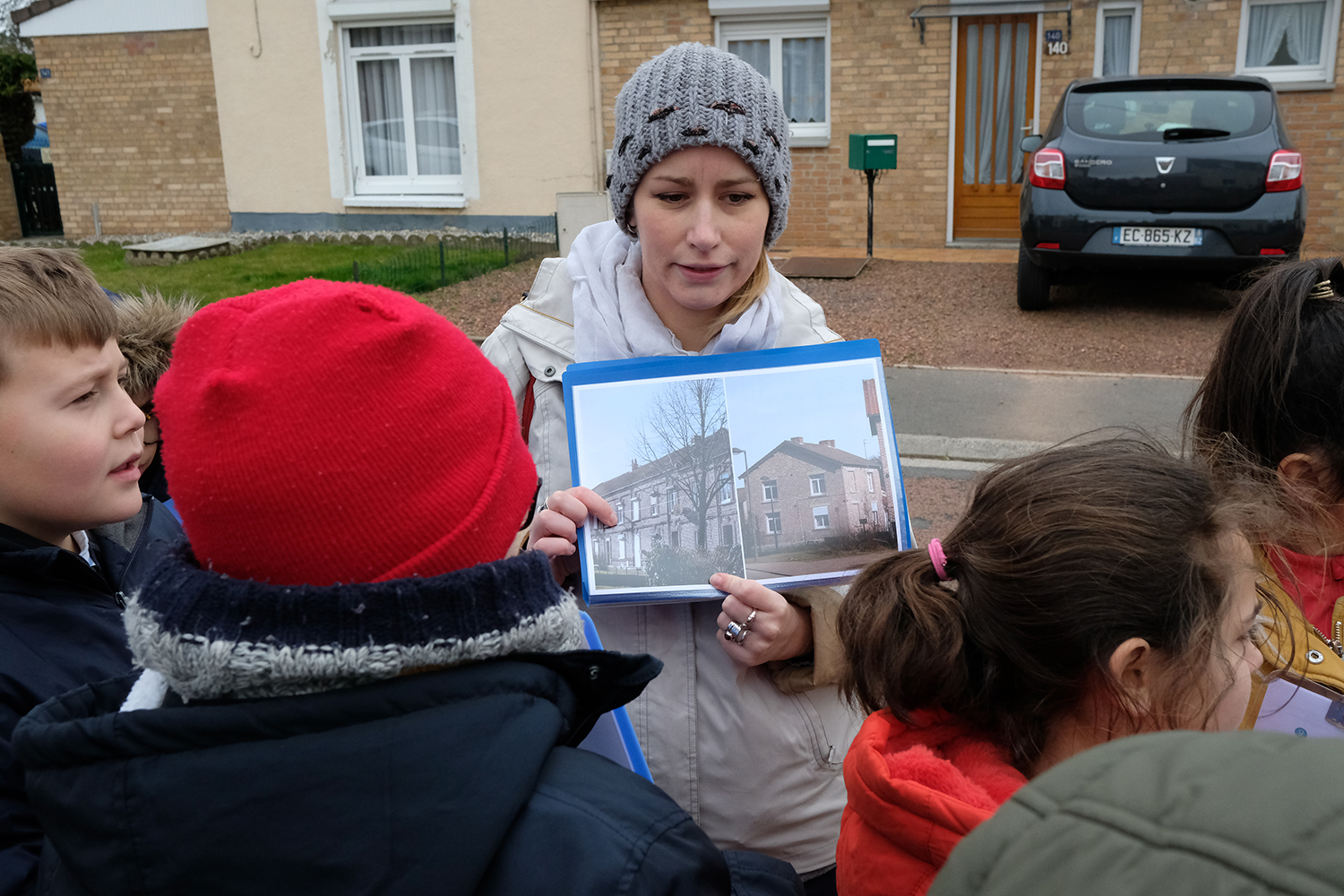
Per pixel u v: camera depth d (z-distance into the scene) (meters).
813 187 11.38
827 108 11.16
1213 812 0.46
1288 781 0.45
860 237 11.38
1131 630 1.05
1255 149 7.03
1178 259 7.23
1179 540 1.06
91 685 1.00
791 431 1.65
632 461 1.64
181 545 0.93
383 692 0.83
